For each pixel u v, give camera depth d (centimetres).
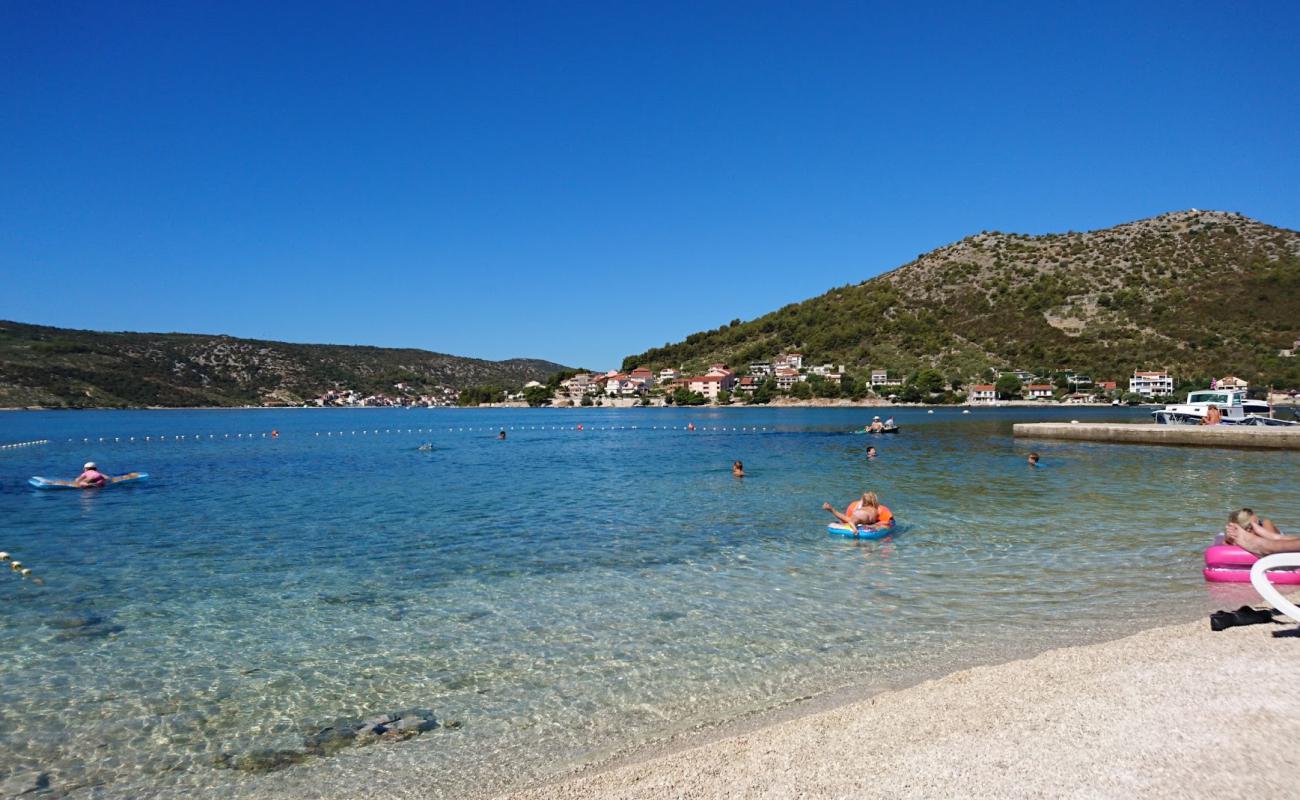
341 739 775
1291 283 17975
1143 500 2353
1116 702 772
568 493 2680
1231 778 612
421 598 1276
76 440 6638
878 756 671
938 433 6731
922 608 1195
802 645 1029
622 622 1138
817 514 2142
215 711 841
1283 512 2092
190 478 3288
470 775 698
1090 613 1152
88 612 1205
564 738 768
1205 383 14550
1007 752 669
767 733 731
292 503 2438
